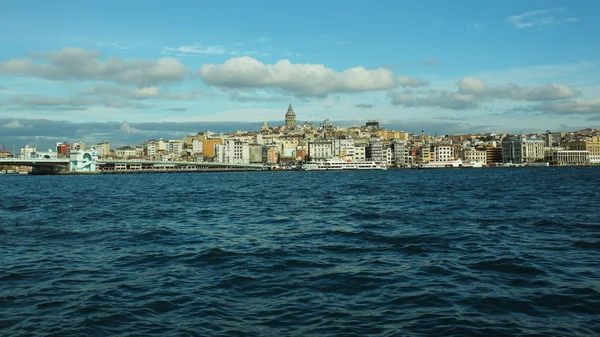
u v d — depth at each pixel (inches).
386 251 1310.3
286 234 1657.2
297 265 1149.1
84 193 4493.1
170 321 775.7
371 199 3260.3
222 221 2086.6
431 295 887.1
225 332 725.3
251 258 1233.4
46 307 850.1
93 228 1854.1
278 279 1019.9
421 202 2930.6
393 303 848.9
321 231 1707.7
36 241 1551.4
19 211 2615.7
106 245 1465.3
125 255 1301.7
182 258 1250.0
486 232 1621.6
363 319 772.0
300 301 868.0
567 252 1251.8
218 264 1170.6
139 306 849.5
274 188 5255.9
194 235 1657.2
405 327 734.5
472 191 4010.8
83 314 810.8
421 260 1186.0
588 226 1724.9
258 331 727.7
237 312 813.2
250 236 1622.8
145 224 1988.2
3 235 1685.5
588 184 4960.6
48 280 1037.2
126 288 967.0
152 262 1209.4
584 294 874.8
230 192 4522.6
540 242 1411.2
